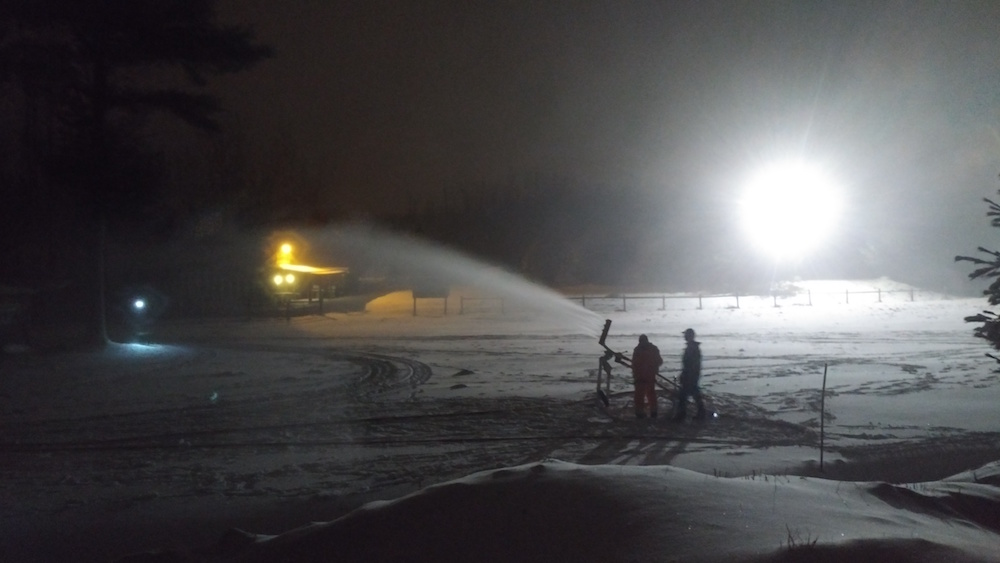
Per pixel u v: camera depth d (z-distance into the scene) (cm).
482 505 614
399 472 1149
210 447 1351
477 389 2002
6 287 3014
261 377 2292
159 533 871
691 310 5344
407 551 569
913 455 1210
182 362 2692
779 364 2470
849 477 1091
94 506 989
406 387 2059
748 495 634
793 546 502
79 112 2931
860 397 1800
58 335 3625
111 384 2158
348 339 3603
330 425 1536
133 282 4941
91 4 2745
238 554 638
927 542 511
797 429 1431
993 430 1400
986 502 714
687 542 531
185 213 4581
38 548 825
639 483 638
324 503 980
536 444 1340
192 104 3039
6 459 1270
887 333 3622
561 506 598
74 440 1420
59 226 3603
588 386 2041
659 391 1889
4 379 2259
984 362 2472
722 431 1435
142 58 2933
